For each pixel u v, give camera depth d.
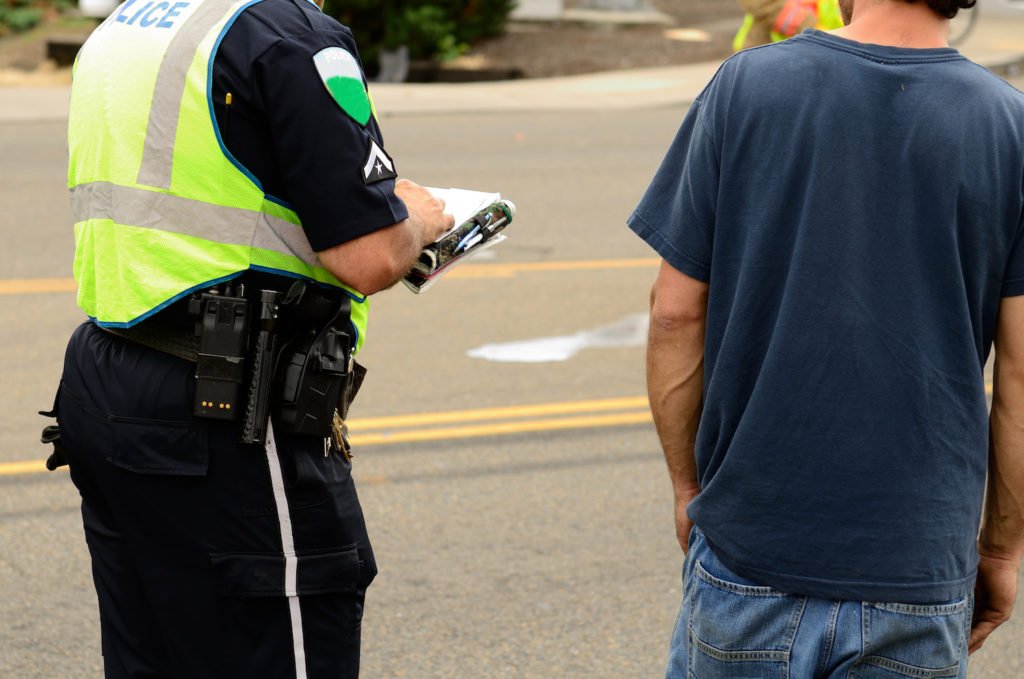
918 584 2.94
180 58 3.29
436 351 9.71
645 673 5.47
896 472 2.90
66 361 3.63
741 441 2.98
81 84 3.52
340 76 3.24
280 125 3.22
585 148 18.19
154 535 3.44
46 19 29.19
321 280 3.44
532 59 26.52
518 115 21.14
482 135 19.09
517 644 5.68
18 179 15.39
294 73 3.20
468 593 6.09
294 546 3.42
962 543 2.98
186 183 3.30
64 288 11.10
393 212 3.29
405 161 16.94
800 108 2.90
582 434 8.12
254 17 3.27
